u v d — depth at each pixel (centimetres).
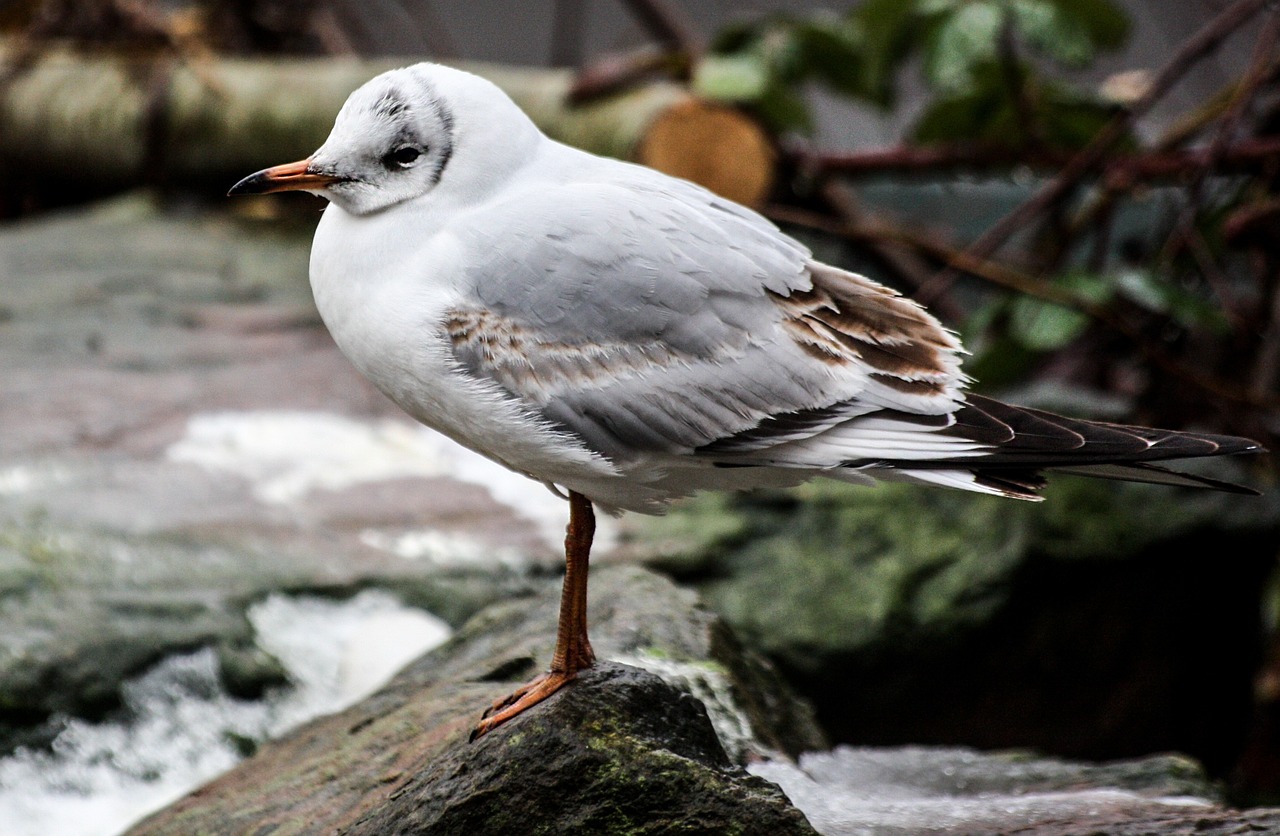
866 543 1086
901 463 608
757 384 609
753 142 1497
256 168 1727
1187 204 1228
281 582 955
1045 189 1284
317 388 1281
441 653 770
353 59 1938
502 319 606
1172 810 652
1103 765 757
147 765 862
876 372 618
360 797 623
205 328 1405
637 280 606
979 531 1092
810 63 1583
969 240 1727
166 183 1777
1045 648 1093
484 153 623
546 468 623
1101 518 1113
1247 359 1313
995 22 1259
